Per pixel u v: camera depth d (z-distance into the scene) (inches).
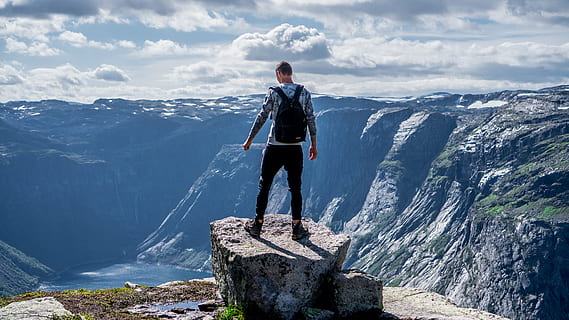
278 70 476.4
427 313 464.1
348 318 446.0
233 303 476.4
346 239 497.4
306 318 427.8
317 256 458.3
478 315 473.1
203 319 457.4
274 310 435.5
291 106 456.4
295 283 442.9
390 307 484.1
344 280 446.0
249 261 439.5
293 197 495.8
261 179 491.2
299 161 483.2
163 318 467.8
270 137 477.1
